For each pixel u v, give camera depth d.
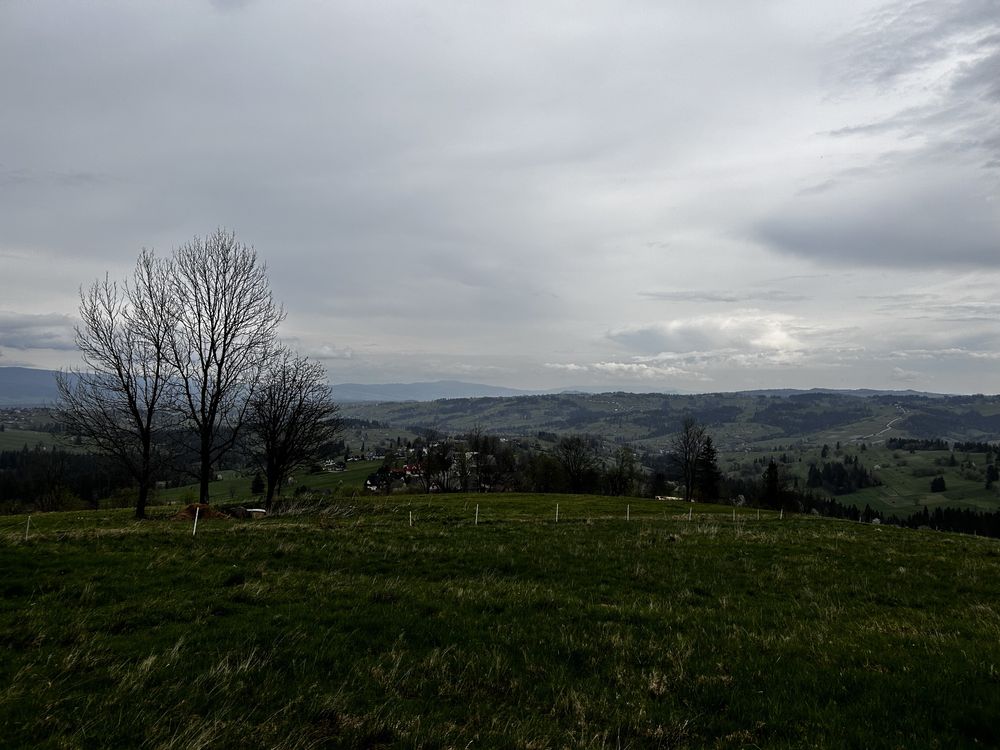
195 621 10.23
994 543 27.41
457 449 107.50
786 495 91.69
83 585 12.13
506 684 8.07
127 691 7.40
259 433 39.72
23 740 6.18
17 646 8.97
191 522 27.16
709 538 23.88
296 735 6.50
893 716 7.07
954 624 11.61
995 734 6.63
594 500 61.31
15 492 90.81
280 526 21.84
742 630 10.53
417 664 8.62
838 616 12.12
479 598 12.26
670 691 7.91
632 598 13.23
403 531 22.38
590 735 6.70
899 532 31.48
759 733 6.80
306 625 10.09
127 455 36.84
